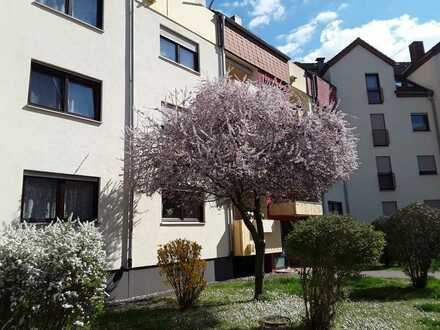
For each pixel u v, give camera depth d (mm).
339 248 5902
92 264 5234
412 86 29344
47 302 4734
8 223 8250
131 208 10797
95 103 10797
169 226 11922
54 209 9359
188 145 9148
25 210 8773
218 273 13469
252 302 8477
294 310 7582
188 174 9062
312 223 6391
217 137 9055
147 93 12141
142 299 9992
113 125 10930
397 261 11117
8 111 8625
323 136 10211
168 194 10828
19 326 4531
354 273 6168
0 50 8680
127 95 11500
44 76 9688
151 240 11258
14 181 8508
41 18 9656
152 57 12586
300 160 9086
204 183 9570
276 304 8180
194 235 12742
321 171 9930
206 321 7016
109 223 10266
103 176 10398
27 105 8992
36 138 9078
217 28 16062
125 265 10438
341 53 28812
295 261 6645
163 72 12922
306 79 22953
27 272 4602
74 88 10344
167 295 10305
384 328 6305
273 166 9172
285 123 9789
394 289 10383
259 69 18312
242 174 8641
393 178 27000
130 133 10648
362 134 27547
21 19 9219
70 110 10125
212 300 8992
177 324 6926
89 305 5164
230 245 14211
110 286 9945
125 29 11883
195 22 14867
